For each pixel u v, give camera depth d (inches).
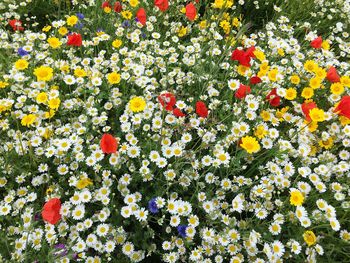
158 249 34.1
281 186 36.8
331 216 33.2
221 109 42.3
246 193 37.1
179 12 53.9
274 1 60.6
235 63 48.3
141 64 44.3
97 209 34.4
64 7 54.7
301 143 39.9
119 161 35.1
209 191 35.4
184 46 49.2
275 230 33.4
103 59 45.6
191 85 44.5
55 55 44.4
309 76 47.4
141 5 53.6
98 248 31.1
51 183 35.5
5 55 45.8
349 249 34.9
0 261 28.0
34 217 32.1
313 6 59.7
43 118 38.4
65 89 43.3
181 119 38.7
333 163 40.3
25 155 35.8
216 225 33.8
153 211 32.8
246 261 33.3
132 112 39.2
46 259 28.8
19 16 49.7
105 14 51.8
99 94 41.5
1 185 34.1
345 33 56.2
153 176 34.7
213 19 52.9
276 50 49.4
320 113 36.7
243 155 36.4
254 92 44.7
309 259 32.5
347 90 46.4
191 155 36.6
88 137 37.6
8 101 37.8
